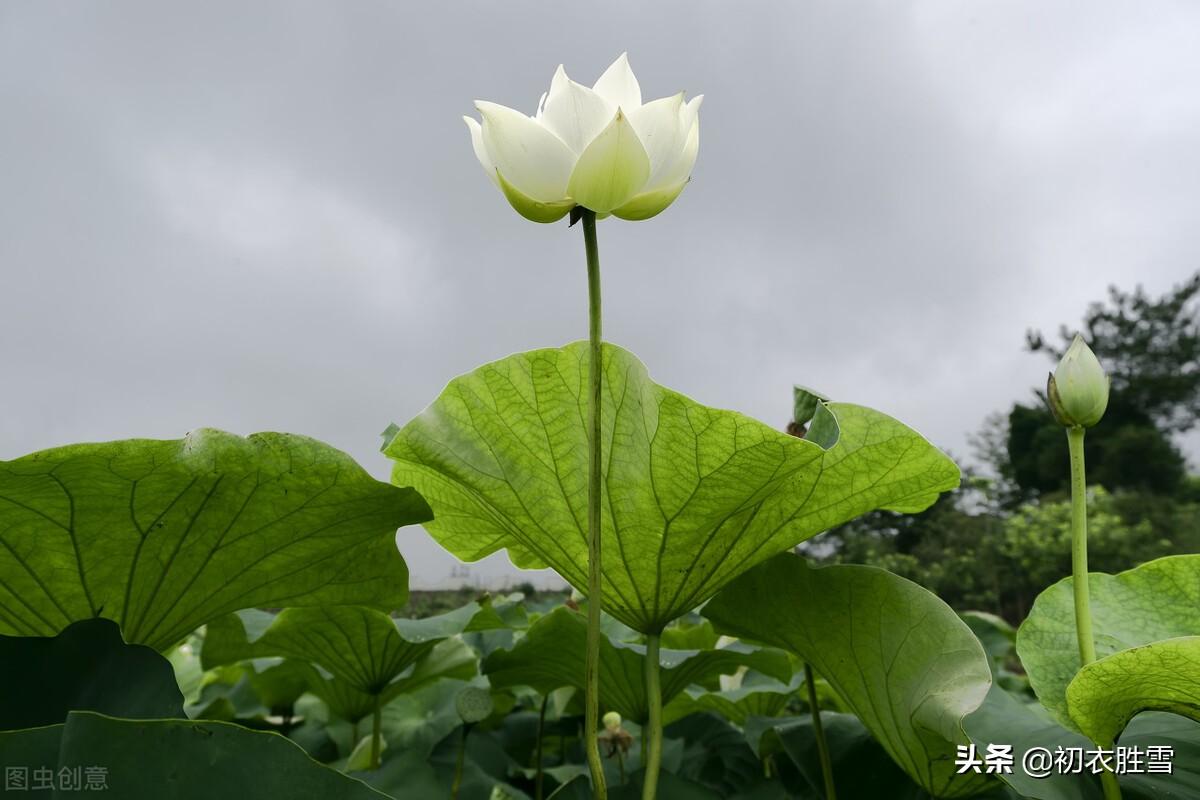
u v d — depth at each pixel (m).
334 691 1.37
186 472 0.69
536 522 0.82
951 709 0.70
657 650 0.83
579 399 0.77
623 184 0.62
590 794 0.91
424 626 1.24
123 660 0.66
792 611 0.86
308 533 0.81
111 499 0.70
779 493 0.80
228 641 1.20
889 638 0.80
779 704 1.39
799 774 1.05
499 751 1.38
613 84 0.71
